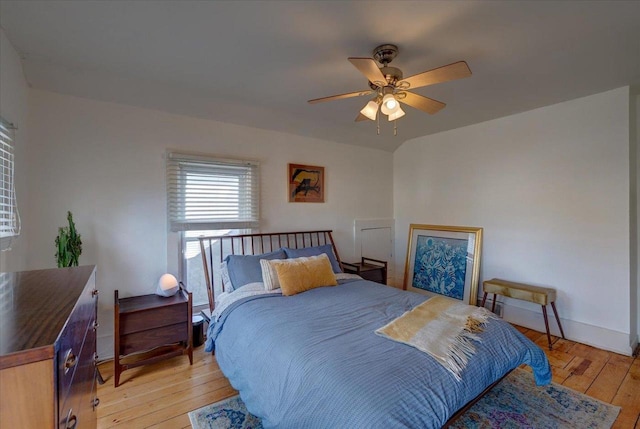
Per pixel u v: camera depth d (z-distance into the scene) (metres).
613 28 1.78
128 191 2.71
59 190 2.43
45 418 0.69
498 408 2.02
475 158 3.80
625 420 1.90
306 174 3.84
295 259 2.91
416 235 4.44
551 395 2.16
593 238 2.90
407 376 1.39
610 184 2.80
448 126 3.90
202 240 2.99
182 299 2.61
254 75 2.39
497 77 2.46
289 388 1.50
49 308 0.94
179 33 1.82
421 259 4.32
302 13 1.63
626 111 2.70
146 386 2.26
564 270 3.08
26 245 2.27
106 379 2.34
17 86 2.08
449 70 1.72
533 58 2.15
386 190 4.73
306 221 3.85
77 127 2.50
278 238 3.60
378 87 1.96
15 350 0.66
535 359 1.90
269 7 1.58
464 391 1.45
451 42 1.92
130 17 1.66
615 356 2.71
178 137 2.96
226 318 2.34
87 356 1.24
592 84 2.62
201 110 2.98
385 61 2.02
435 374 1.44
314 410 1.33
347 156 4.27
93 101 2.57
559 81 2.56
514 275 3.44
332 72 2.34
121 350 2.28
